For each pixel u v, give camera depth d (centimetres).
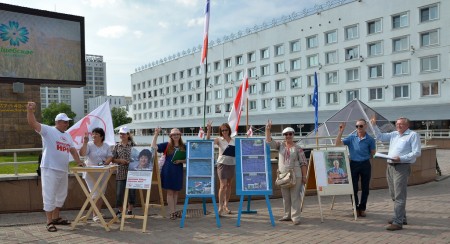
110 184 925
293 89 5006
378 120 1859
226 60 6062
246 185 772
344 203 959
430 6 3697
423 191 1128
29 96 1961
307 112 4766
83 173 821
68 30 2034
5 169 1162
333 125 1891
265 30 5356
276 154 1157
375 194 1085
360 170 818
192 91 6812
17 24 1891
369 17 4159
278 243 627
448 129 3619
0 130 1881
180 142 830
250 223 770
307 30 4794
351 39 4341
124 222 774
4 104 1892
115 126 10575
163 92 7631
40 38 1953
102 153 798
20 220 801
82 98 13750
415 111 3719
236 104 1305
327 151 829
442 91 3641
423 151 1302
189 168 790
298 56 4925
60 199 746
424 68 3781
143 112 8381
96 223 778
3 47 1856
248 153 802
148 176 753
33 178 878
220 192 851
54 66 1994
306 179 793
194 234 689
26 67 1914
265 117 5203
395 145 720
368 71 4209
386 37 4031
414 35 3816
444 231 684
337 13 4459
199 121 6450
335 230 705
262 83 5466
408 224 737
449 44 3572
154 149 787
